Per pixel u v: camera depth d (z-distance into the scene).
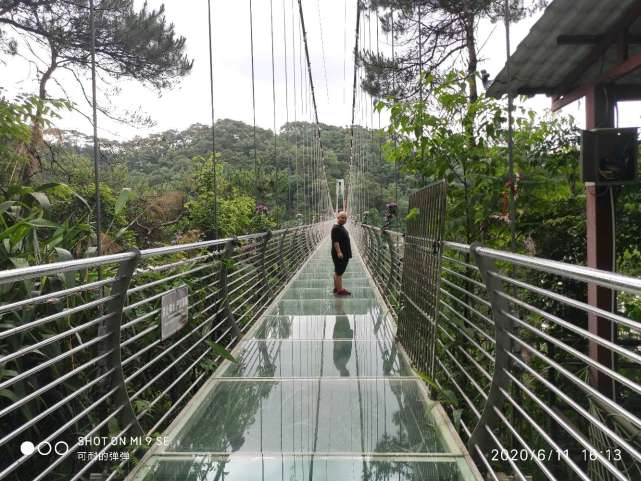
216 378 4.14
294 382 4.04
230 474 2.62
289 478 2.57
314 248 18.42
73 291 2.07
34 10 8.62
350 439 3.00
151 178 12.40
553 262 1.77
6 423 2.64
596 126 4.44
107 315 2.44
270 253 8.54
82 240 3.67
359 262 13.84
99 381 2.52
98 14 8.87
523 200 4.68
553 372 4.68
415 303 4.42
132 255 2.52
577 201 5.39
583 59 4.50
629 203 4.98
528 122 4.83
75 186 6.52
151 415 3.65
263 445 2.94
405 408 3.47
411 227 4.93
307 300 7.87
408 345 4.70
